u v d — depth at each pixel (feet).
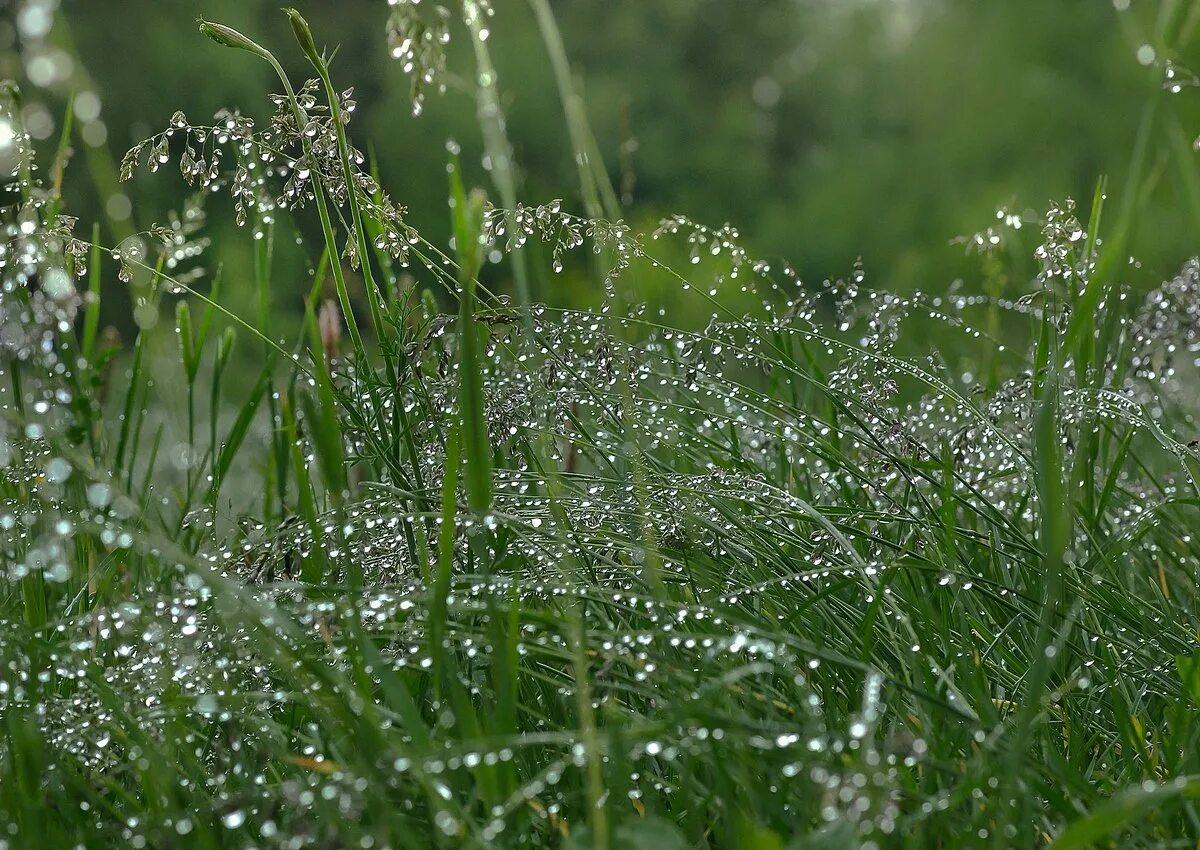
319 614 2.70
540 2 2.73
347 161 2.96
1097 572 2.97
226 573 2.83
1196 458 2.95
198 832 2.56
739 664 2.75
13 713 2.62
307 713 2.77
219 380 3.19
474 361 2.58
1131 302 3.27
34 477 2.90
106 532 2.63
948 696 2.73
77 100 3.00
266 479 3.18
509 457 2.97
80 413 2.67
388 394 2.99
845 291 3.23
